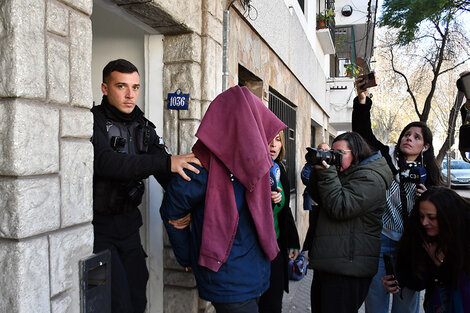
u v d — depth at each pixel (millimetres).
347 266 2182
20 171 1339
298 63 6516
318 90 9156
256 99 1866
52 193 1484
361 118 2871
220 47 3195
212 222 1711
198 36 2908
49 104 1488
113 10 2393
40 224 1424
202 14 2949
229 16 3369
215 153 1702
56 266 1503
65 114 1561
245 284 1732
